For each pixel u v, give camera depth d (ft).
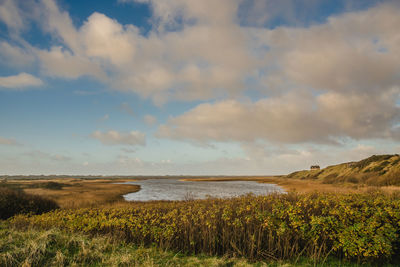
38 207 55.47
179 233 25.80
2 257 18.17
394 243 19.85
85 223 29.60
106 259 20.25
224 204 35.60
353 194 33.30
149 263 19.35
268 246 22.66
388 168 124.57
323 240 21.21
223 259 21.18
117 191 151.33
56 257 19.39
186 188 196.65
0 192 54.19
